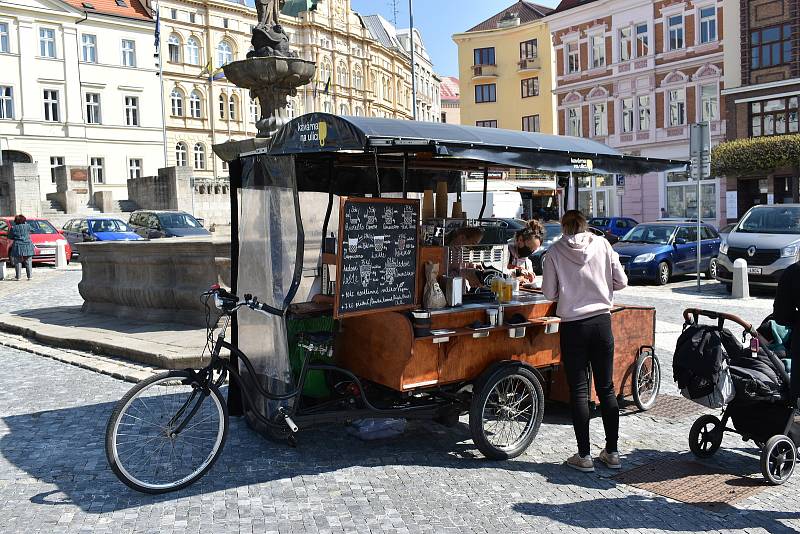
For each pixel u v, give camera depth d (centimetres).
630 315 695
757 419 548
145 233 2694
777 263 1524
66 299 1559
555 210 1398
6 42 4603
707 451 579
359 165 699
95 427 663
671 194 4172
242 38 5944
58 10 4766
